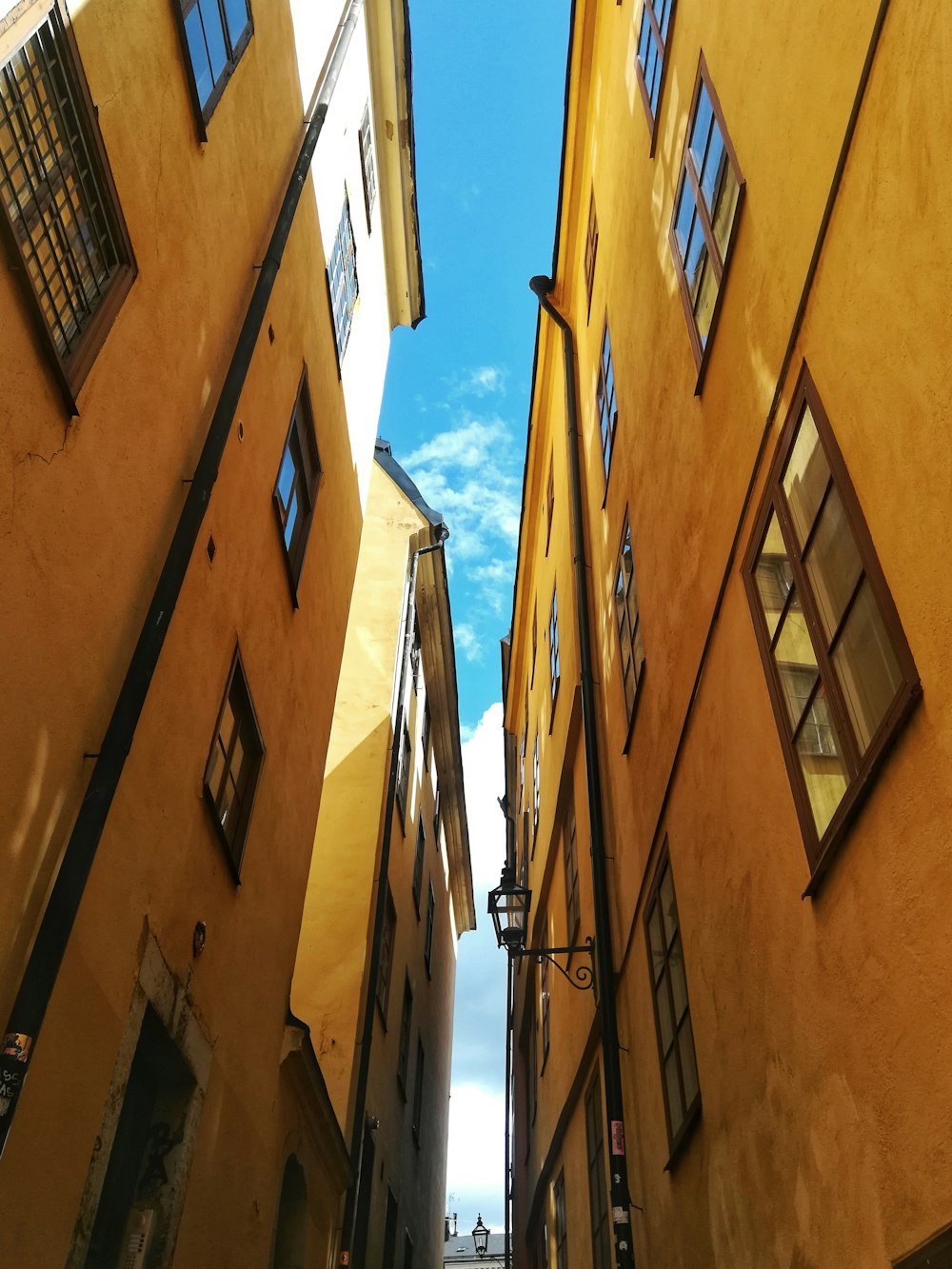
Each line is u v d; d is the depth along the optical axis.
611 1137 6.92
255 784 6.78
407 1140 14.73
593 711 9.63
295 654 7.99
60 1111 3.81
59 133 4.32
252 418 6.82
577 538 11.01
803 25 4.52
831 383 3.96
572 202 12.98
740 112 5.46
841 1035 3.66
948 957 2.91
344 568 10.06
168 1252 4.83
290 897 7.66
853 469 3.69
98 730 4.39
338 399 9.88
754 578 4.89
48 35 4.22
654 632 7.22
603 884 8.51
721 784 5.34
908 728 3.18
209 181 6.28
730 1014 5.01
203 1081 5.47
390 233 13.20
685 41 6.88
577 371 12.71
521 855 18.78
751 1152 4.61
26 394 3.79
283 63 8.25
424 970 17.66
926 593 3.09
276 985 7.14
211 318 6.19
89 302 4.57
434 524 16.12
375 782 12.33
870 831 3.44
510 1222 15.72
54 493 4.02
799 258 4.43
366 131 11.70
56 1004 3.83
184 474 5.59
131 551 4.83
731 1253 4.88
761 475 4.87
